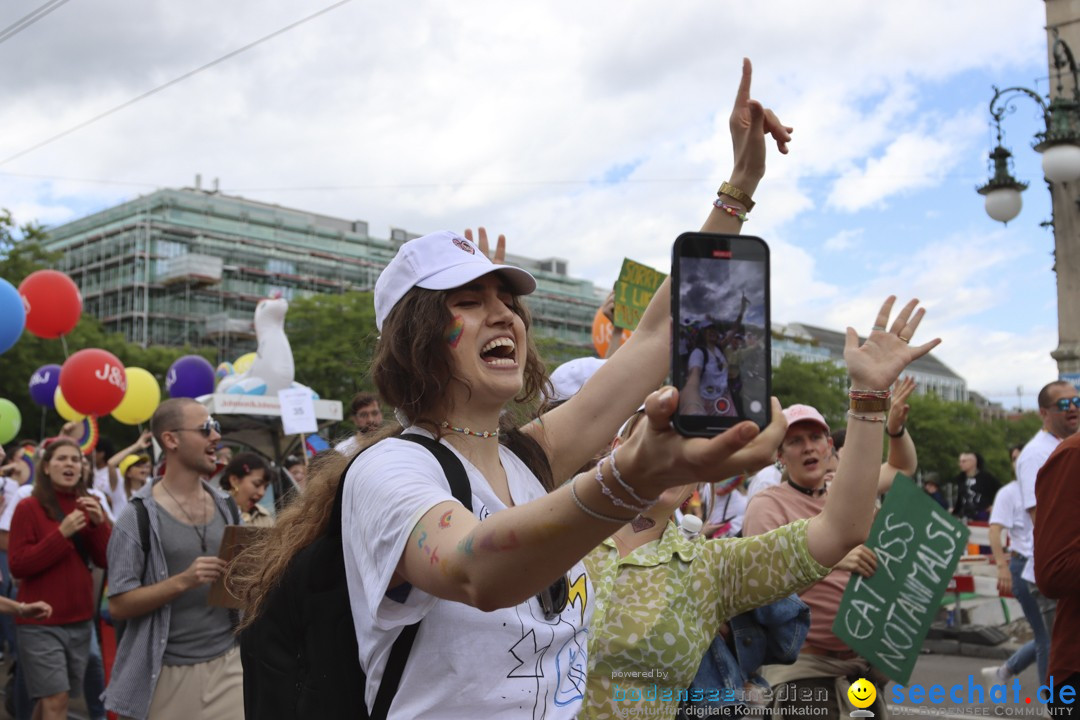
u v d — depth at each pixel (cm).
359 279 8556
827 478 528
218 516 457
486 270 182
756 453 120
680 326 126
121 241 7600
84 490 589
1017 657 727
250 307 7781
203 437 450
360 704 174
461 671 164
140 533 430
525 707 168
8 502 816
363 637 168
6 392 3178
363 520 162
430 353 182
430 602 162
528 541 129
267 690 181
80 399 1005
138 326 7244
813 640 410
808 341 9194
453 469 173
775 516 425
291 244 8238
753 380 126
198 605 434
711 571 282
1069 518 324
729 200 219
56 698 559
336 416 1122
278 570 186
